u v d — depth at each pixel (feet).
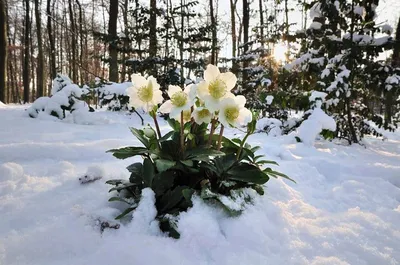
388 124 17.19
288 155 10.52
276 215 5.52
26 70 64.34
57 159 8.66
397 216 6.07
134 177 5.94
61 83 19.60
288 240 4.87
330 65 15.08
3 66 38.52
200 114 5.49
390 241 5.02
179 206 5.32
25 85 64.54
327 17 15.21
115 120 19.45
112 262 3.92
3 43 38.50
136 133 5.92
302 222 5.52
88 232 4.64
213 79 5.27
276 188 6.89
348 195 7.26
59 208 5.42
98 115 18.66
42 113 17.30
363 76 15.51
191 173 5.79
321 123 13.46
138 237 4.53
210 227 4.80
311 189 7.59
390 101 16.72
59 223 4.84
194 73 27.76
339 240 4.97
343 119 15.94
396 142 17.66
